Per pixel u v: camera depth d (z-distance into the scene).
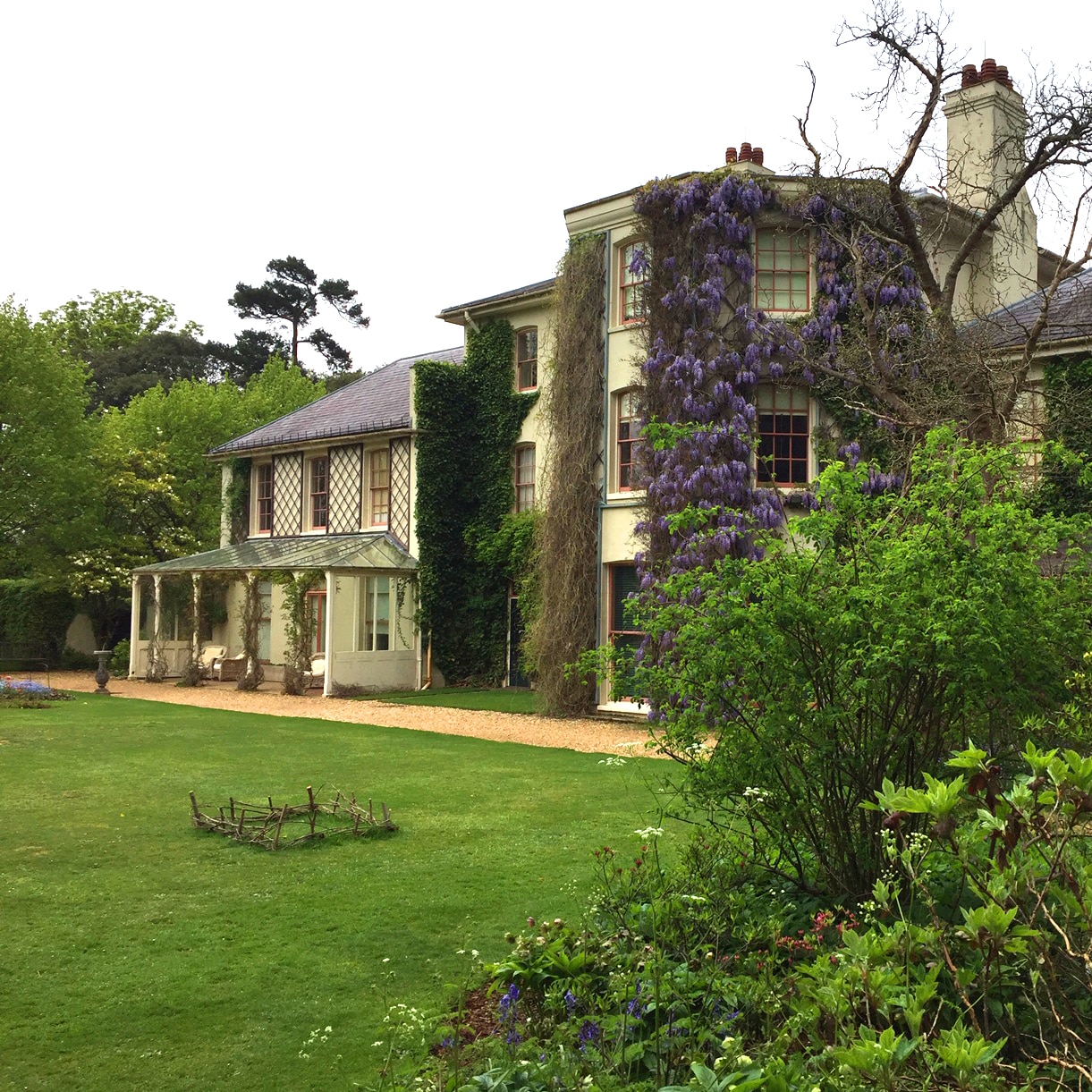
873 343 14.54
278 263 63.66
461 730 16.58
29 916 6.72
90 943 6.21
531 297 23.08
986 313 16.48
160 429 33.94
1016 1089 2.79
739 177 17.48
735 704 5.32
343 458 26.72
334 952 6.02
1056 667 5.16
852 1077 2.76
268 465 29.17
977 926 2.76
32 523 29.97
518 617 23.80
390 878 7.53
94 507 30.52
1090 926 2.68
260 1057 4.72
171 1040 4.91
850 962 3.04
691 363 17.09
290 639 23.28
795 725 5.07
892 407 14.09
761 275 17.86
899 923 3.03
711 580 5.57
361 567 23.08
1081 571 5.62
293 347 64.50
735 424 16.53
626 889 5.51
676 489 16.86
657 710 5.84
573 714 18.36
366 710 19.47
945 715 5.20
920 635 4.82
